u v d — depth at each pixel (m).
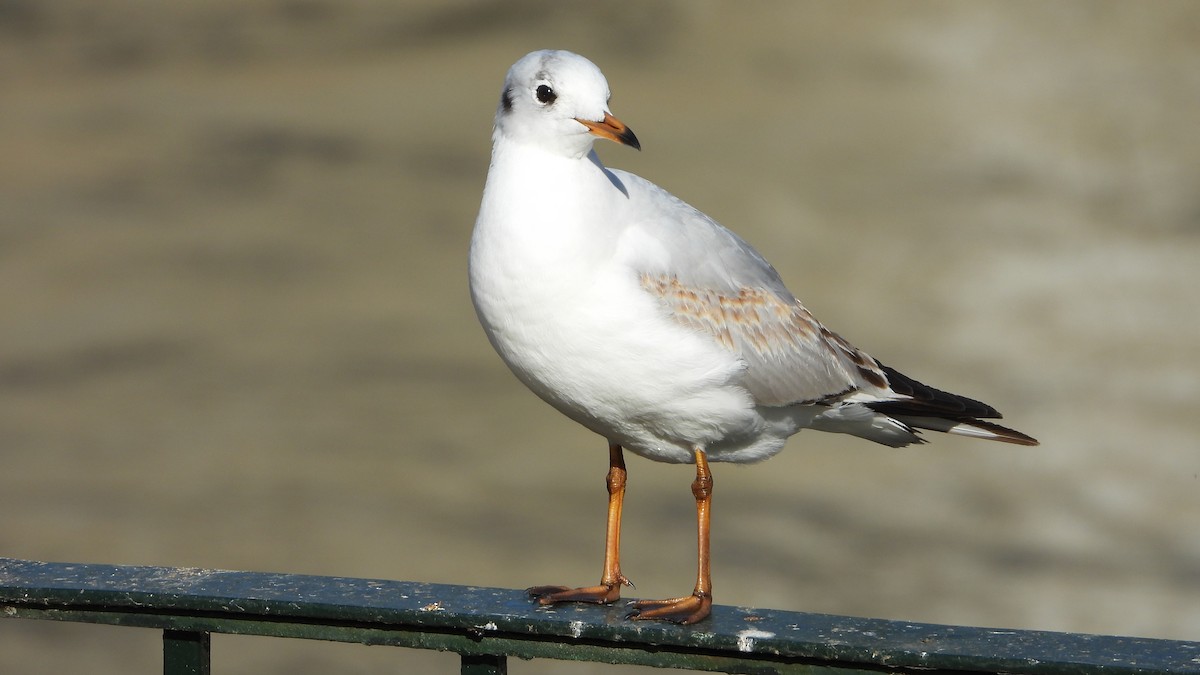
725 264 5.38
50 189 28.64
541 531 15.59
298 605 4.08
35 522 15.88
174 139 31.75
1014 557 15.09
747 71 36.72
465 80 35.78
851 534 15.54
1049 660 3.67
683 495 16.62
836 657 3.82
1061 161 30.59
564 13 40.06
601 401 5.04
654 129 32.66
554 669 12.44
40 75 35.62
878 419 5.84
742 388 5.19
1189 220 27.36
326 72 36.44
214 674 12.65
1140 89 34.91
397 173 29.97
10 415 18.98
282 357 21.20
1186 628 13.58
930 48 37.94
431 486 16.89
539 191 4.92
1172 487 16.78
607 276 4.91
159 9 39.66
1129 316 22.77
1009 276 24.59
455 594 4.19
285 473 17.27
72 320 22.52
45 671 12.80
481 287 4.96
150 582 4.20
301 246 26.08
